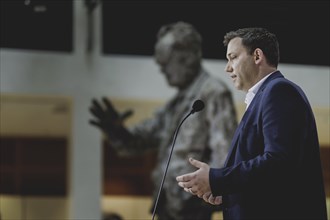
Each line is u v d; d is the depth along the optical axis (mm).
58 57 19641
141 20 19953
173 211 15945
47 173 20859
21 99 19625
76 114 19609
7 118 20078
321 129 20156
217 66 19734
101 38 19859
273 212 5828
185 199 15828
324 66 20219
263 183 5730
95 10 19828
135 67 19828
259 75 6254
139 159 20312
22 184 20906
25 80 19453
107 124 16672
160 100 19828
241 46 6297
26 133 20719
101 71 19750
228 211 6043
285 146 5715
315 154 5945
